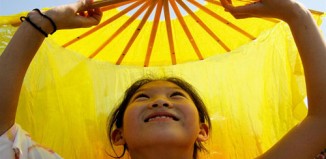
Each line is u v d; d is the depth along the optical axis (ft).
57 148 8.50
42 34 6.33
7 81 5.95
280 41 8.52
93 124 9.04
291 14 6.57
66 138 8.64
